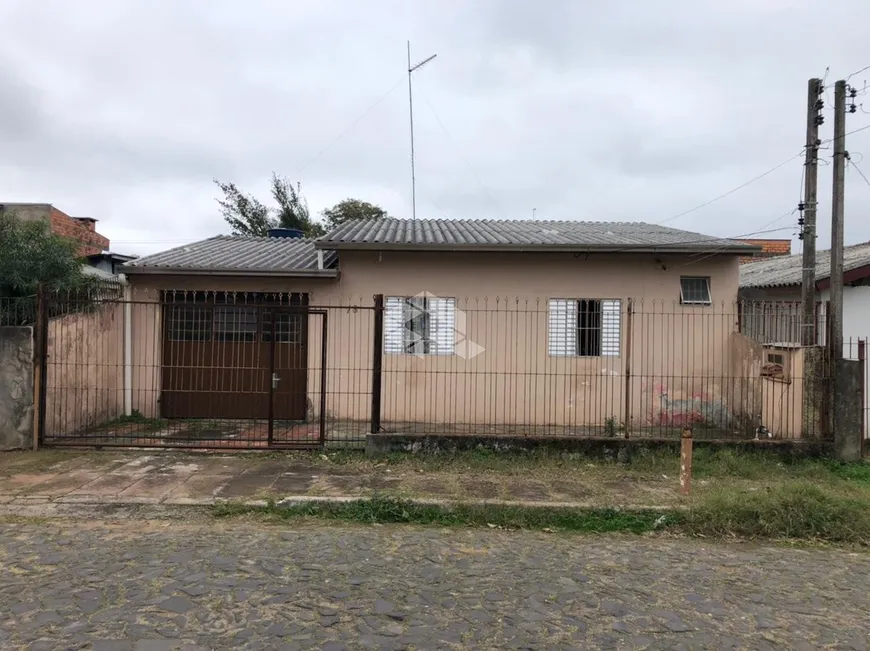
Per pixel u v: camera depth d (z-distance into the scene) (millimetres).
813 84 8461
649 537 5406
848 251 11789
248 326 10305
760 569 4633
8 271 8133
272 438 7941
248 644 3229
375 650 3205
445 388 10219
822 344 8531
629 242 9984
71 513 5594
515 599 3912
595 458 7609
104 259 15664
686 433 6324
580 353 10297
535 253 10148
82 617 3490
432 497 6027
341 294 10203
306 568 4344
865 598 4113
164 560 4434
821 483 6902
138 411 10227
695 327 10234
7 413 7723
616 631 3502
